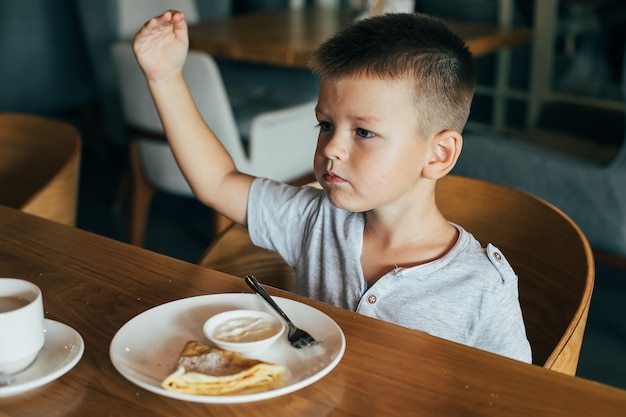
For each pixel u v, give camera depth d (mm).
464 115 1209
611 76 3754
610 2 3715
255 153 2529
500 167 2506
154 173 2699
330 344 869
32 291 857
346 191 1146
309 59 1211
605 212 2318
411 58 1102
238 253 1379
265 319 906
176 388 773
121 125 3418
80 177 3795
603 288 2699
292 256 1349
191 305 956
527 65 4016
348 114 1115
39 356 857
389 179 1124
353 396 793
